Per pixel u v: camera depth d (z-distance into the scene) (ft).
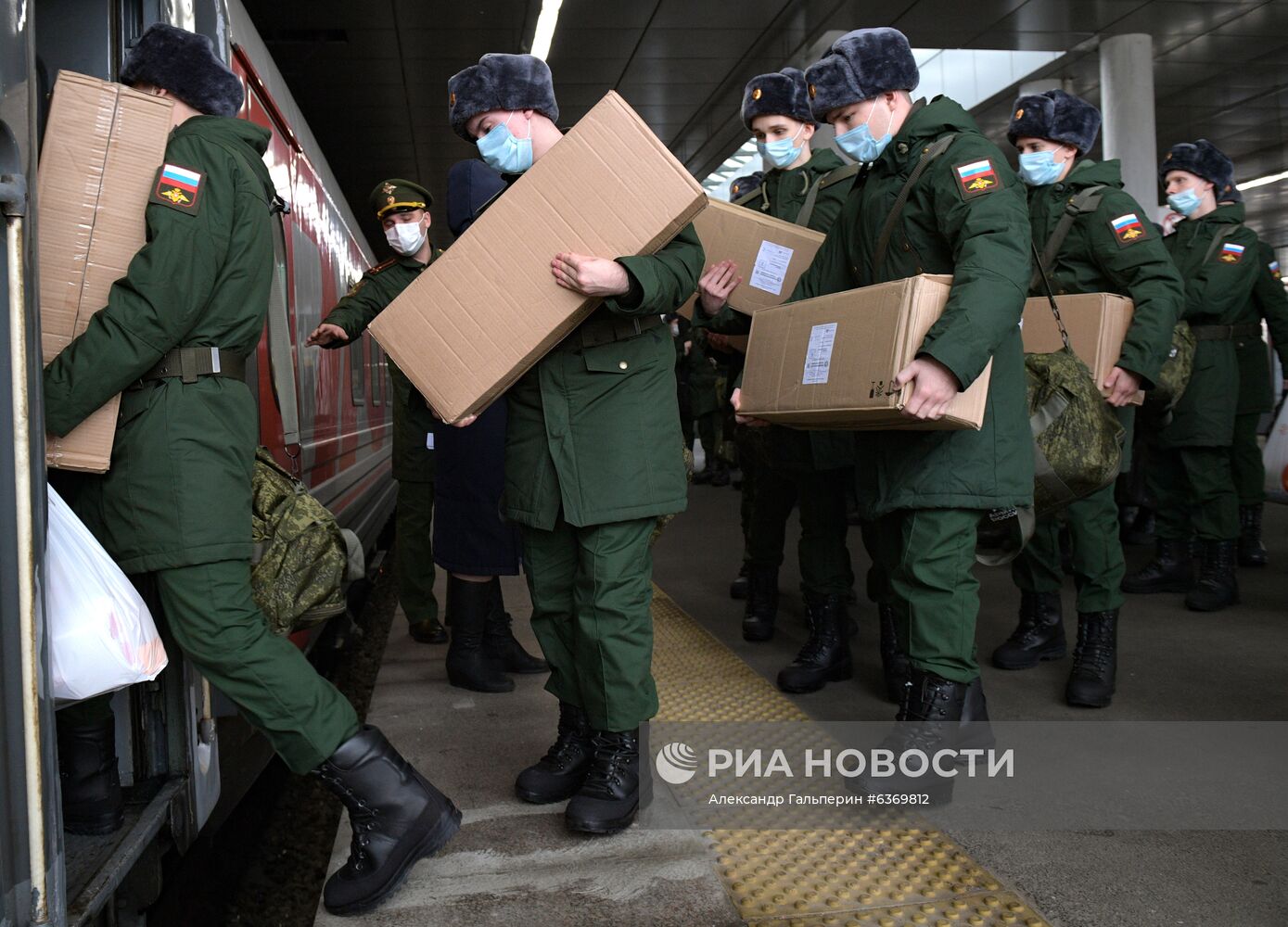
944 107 8.64
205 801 7.40
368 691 15.87
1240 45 43.62
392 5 36.19
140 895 6.82
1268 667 12.59
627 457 7.89
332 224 18.13
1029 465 8.68
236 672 6.53
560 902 7.02
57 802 4.78
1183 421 15.61
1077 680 11.25
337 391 16.28
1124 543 21.99
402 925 6.79
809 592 12.25
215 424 6.51
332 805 11.93
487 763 9.66
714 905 6.92
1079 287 12.22
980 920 6.66
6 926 4.43
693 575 19.54
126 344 6.01
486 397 7.75
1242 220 15.94
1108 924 6.66
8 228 4.52
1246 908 6.82
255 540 7.02
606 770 7.99
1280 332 17.87
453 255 7.88
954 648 8.58
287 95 14.32
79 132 6.24
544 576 8.55
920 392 7.49
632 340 8.00
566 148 7.60
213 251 6.38
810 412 8.33
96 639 5.44
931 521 8.54
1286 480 16.47
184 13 7.54
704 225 11.56
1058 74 46.01
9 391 4.54
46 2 7.00
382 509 23.99
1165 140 63.57
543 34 39.47
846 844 7.81
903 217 8.65
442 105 49.34
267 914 9.48
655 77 45.47
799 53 42.22
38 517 4.66
